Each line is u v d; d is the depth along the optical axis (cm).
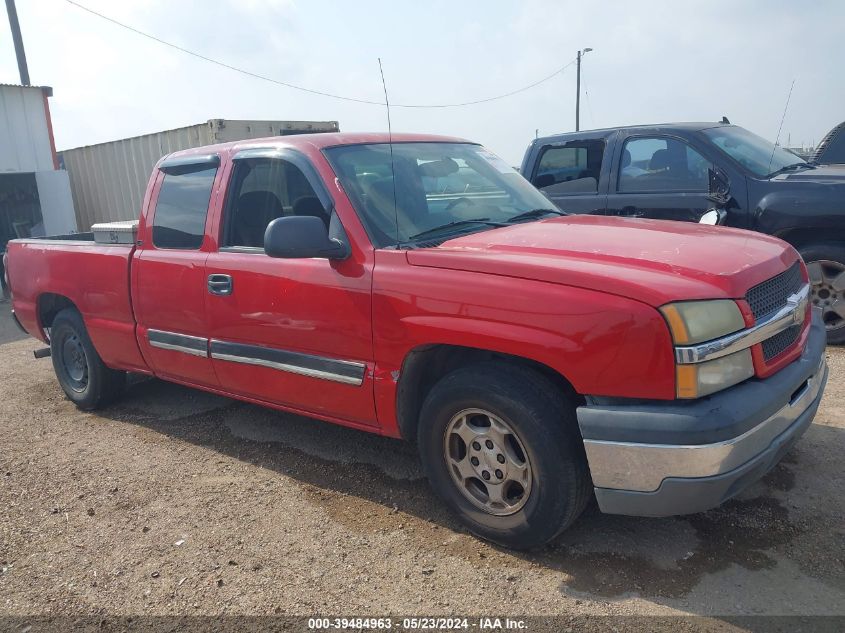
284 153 390
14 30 1641
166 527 358
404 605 283
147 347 469
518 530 305
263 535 344
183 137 1391
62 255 523
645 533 321
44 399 595
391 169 388
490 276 299
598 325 269
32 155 1448
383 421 349
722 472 260
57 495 403
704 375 262
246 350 401
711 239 331
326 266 356
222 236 414
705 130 626
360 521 352
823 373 335
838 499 339
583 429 274
